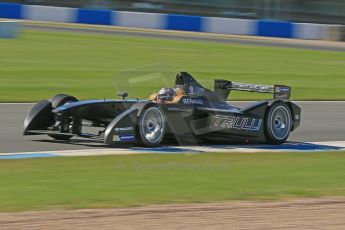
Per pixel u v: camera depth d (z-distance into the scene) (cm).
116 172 2748
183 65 7750
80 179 2569
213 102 3538
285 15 15212
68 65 7269
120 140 3256
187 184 2548
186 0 15438
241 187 2531
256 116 3597
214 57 8738
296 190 2516
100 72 6906
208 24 13000
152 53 8712
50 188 2388
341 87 6875
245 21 12875
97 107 3331
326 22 15262
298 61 8944
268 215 2112
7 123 4041
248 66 8081
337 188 2584
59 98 3497
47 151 3241
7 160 2975
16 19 13338
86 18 13288
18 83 5941
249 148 3562
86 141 3550
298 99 5891
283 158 3281
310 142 3897
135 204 2191
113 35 10844
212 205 2219
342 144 3884
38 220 1955
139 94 3525
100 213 2058
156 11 15275
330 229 1983
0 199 2202
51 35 10231
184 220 2012
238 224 1989
